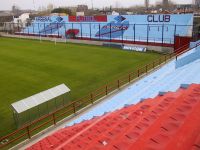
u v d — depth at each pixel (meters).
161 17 47.97
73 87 25.70
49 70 32.22
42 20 72.94
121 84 25.11
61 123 17.69
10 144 16.05
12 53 44.59
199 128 5.27
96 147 7.83
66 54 42.28
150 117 7.92
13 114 18.58
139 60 36.59
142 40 49.94
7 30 82.81
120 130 8.41
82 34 62.84
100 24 58.22
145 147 5.47
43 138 15.13
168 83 17.25
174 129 5.85
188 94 7.97
